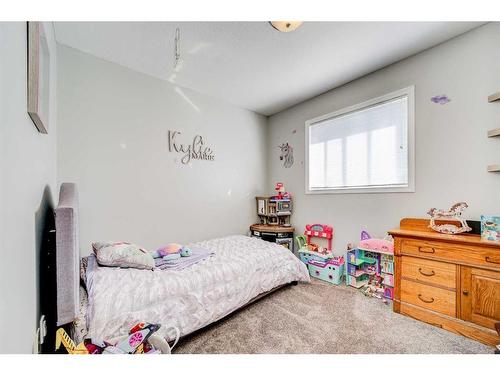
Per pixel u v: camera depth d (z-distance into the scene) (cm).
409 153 218
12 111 59
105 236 216
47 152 126
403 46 202
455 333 159
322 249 287
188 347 148
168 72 242
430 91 205
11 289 56
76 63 201
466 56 185
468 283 156
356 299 217
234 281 184
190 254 202
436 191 202
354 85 263
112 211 220
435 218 197
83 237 204
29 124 79
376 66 234
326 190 295
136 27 173
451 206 194
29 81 75
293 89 286
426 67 207
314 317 184
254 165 363
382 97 238
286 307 201
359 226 262
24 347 67
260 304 207
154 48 201
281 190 340
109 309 121
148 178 245
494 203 174
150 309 134
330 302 211
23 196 69
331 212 291
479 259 152
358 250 245
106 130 217
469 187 185
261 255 221
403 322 176
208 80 261
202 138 296
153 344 102
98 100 212
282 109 354
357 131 266
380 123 246
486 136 177
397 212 229
